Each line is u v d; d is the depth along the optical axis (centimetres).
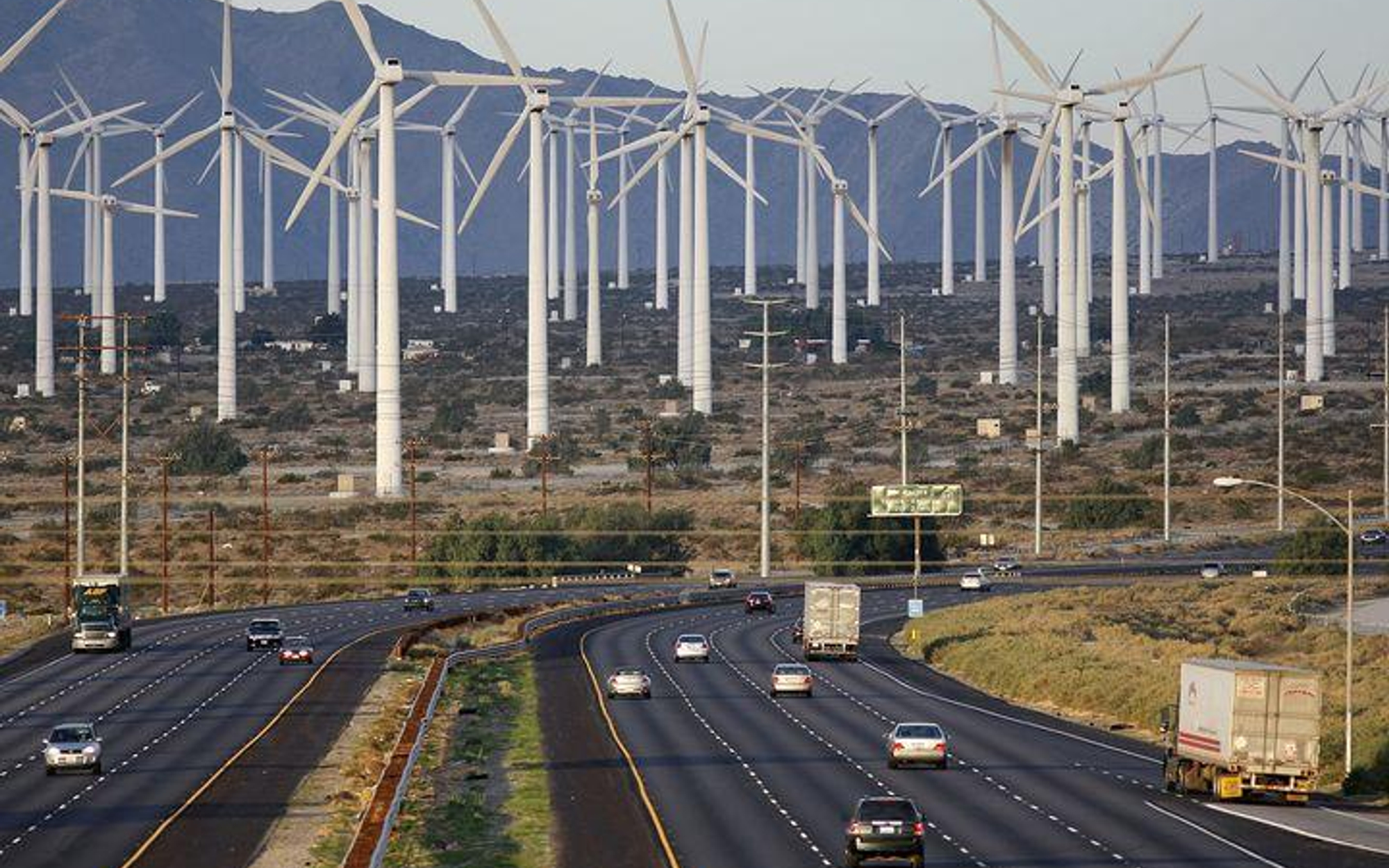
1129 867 17900
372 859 17612
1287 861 18100
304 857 19025
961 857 18500
